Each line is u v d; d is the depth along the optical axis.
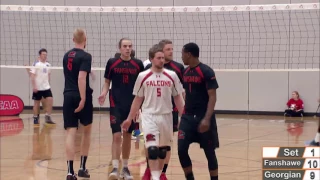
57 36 40.88
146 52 39.22
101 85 40.16
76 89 15.52
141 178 15.88
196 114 13.40
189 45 13.29
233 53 38.47
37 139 24.75
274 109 38.47
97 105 40.69
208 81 13.08
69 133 15.49
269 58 37.91
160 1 40.00
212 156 13.42
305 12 37.03
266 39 37.81
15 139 24.73
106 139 25.02
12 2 41.59
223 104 39.31
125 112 15.62
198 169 17.31
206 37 38.72
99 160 19.20
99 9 23.23
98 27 39.84
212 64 38.72
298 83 37.75
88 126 15.93
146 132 13.69
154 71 13.91
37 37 41.12
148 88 13.77
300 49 37.34
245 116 37.78
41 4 41.53
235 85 38.94
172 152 21.12
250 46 38.12
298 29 37.28
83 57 15.38
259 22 37.94
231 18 38.31
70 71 15.55
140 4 40.34
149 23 39.25
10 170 17.05
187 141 13.40
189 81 13.36
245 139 24.69
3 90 42.12
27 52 41.34
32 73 31.17
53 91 41.34
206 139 13.31
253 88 38.66
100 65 39.75
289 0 37.69
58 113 39.50
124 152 15.73
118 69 15.61
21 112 38.88
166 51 15.66
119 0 40.62
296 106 37.19
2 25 41.34
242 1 38.38
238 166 17.70
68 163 15.27
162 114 13.84
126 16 39.47
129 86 15.69
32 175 16.22
